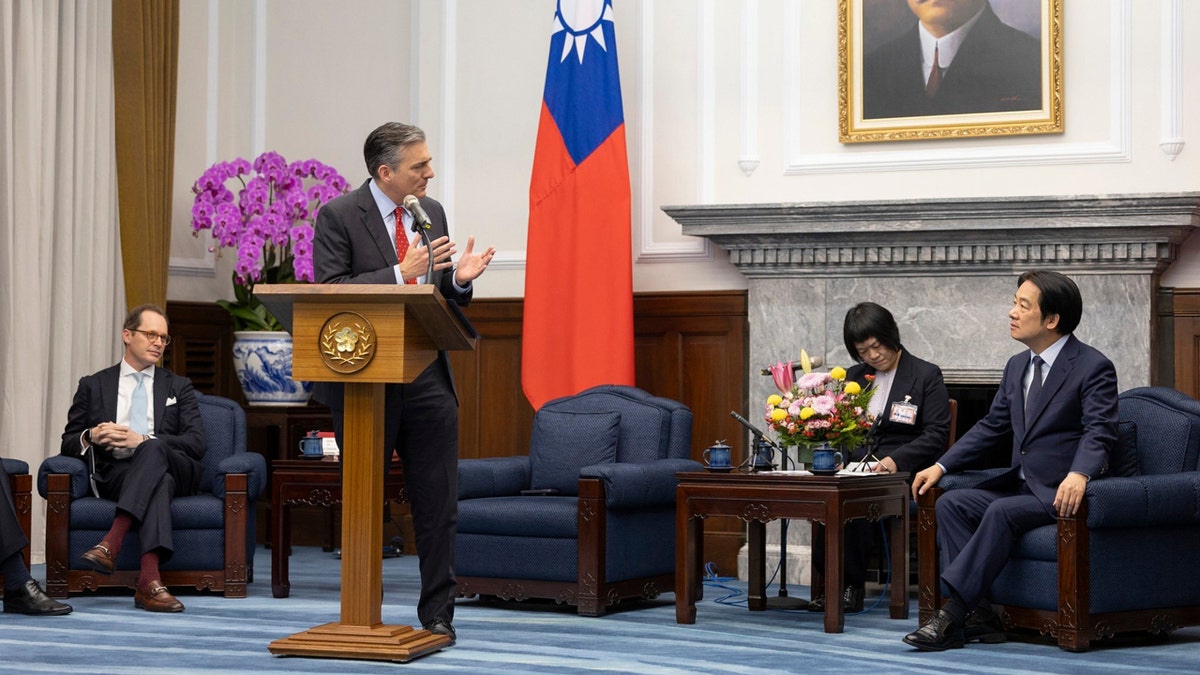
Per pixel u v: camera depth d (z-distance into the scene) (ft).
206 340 24.17
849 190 20.31
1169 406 14.66
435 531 12.46
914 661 12.57
